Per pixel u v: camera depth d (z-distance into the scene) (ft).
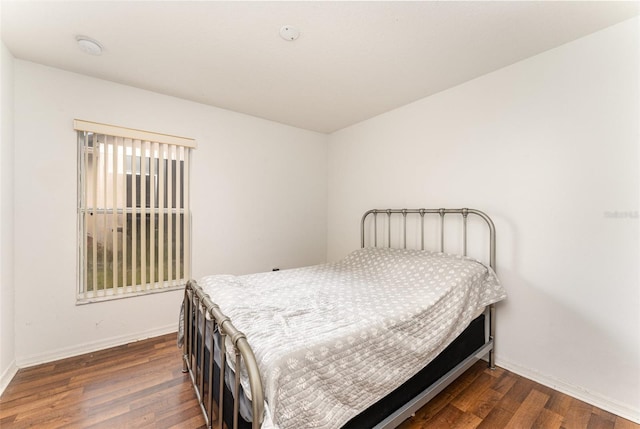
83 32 5.47
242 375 3.56
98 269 7.54
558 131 5.91
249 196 10.18
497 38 5.61
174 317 8.66
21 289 6.56
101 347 7.53
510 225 6.65
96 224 7.45
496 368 6.77
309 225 11.84
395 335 4.58
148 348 7.57
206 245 9.29
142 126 8.04
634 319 5.06
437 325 5.30
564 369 5.84
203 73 7.09
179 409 5.21
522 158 6.45
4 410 5.15
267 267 10.65
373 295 5.98
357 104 9.04
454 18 5.01
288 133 11.16
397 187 9.37
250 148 10.16
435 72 6.97
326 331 4.06
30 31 5.45
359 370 3.99
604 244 5.37
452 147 7.80
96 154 7.44
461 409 5.30
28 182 6.62
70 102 7.07
